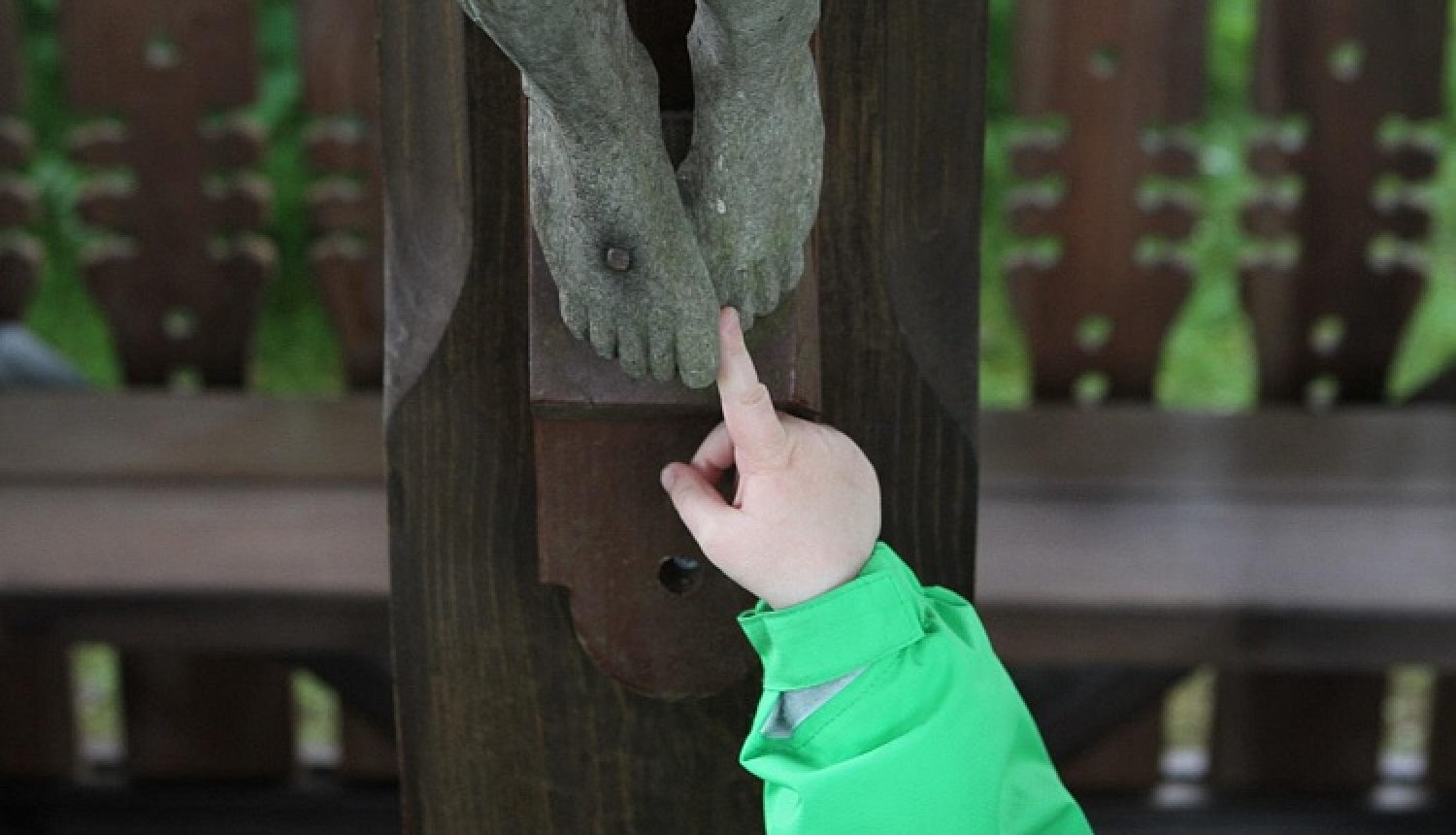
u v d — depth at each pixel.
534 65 0.74
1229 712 2.67
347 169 2.46
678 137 0.89
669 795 1.05
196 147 2.47
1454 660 1.96
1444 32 2.44
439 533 1.02
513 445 1.00
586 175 0.81
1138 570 2.00
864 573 0.91
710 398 0.92
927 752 0.90
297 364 4.20
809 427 0.92
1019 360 4.38
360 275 2.50
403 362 1.00
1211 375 4.28
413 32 0.97
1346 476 2.23
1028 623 1.95
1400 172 2.50
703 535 0.91
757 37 0.78
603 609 0.99
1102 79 2.43
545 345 0.92
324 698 3.57
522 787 1.06
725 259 0.86
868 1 0.94
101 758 2.78
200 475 2.20
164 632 1.99
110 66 2.44
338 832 2.71
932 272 0.98
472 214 0.98
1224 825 2.68
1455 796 2.70
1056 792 1.00
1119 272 2.51
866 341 0.98
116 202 2.49
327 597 1.96
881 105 0.95
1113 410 2.44
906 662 0.91
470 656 1.04
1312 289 2.54
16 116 2.51
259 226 2.52
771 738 0.93
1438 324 4.40
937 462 1.00
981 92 0.96
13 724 2.68
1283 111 2.48
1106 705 2.26
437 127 0.98
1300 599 1.93
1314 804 2.68
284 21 4.66
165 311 2.55
